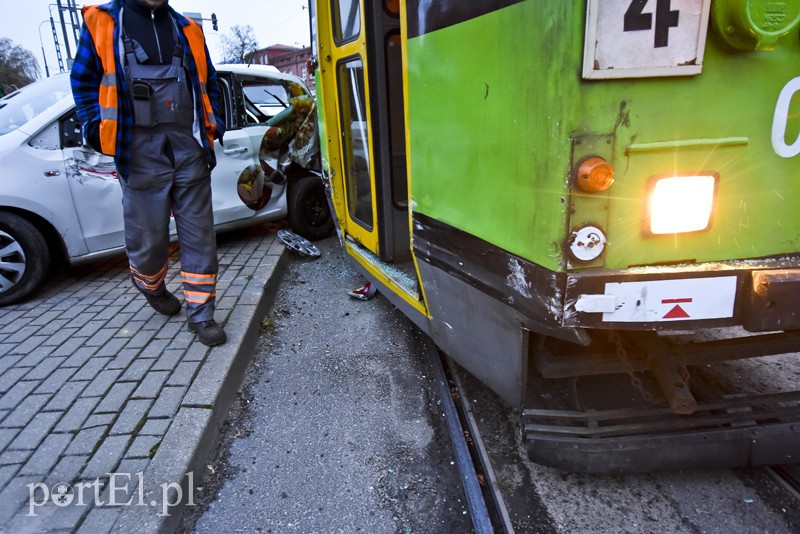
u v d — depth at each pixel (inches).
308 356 140.9
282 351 143.9
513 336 79.7
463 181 82.6
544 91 62.0
